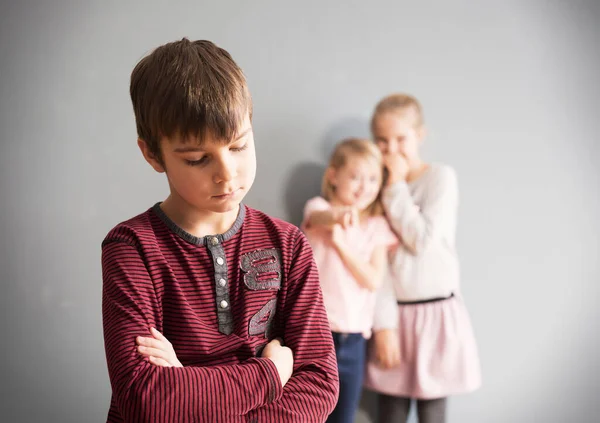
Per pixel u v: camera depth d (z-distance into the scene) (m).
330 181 1.74
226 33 1.71
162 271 0.81
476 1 1.89
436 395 1.73
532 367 1.96
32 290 1.62
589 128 1.98
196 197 0.77
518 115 1.93
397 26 1.83
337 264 1.68
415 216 1.72
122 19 1.65
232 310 0.83
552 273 1.96
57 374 1.64
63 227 1.63
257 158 1.72
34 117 1.61
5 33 1.59
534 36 1.93
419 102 1.84
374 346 1.74
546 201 1.95
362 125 1.81
